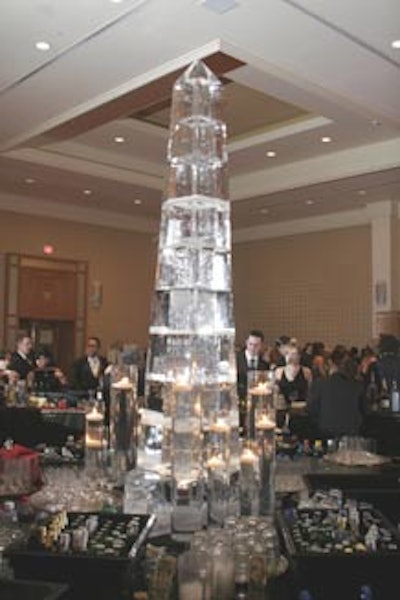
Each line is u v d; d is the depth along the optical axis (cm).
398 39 597
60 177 1119
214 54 675
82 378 980
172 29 593
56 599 196
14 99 760
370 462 442
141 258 1469
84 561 236
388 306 1209
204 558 242
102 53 642
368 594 229
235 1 541
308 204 1250
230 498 314
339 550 249
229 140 1037
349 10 550
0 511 287
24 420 720
